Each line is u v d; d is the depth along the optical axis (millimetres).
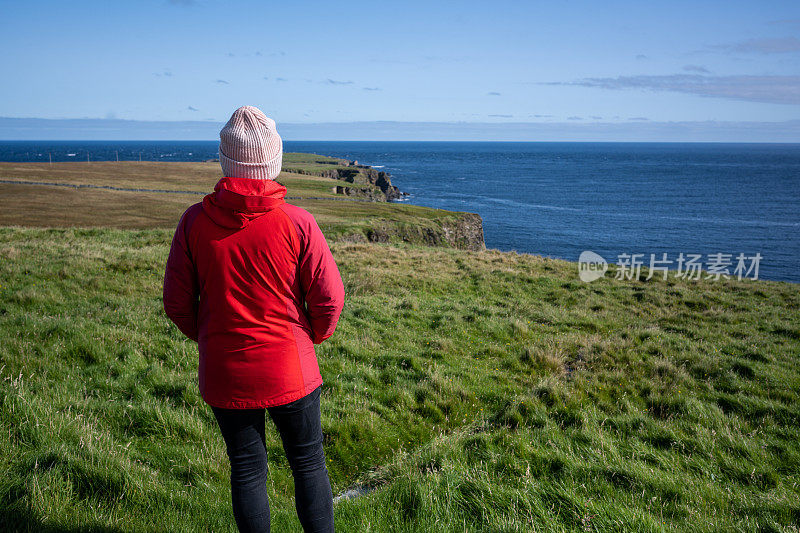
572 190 139750
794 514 3279
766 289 18891
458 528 2650
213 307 1845
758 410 6469
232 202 1765
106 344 6562
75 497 2777
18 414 3604
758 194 131875
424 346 9250
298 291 1957
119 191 64000
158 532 2508
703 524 2971
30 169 87312
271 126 1909
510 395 6961
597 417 5762
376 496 3105
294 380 1903
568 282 17281
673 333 11383
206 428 4648
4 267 11430
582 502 2963
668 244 65438
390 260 18641
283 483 4250
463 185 152125
